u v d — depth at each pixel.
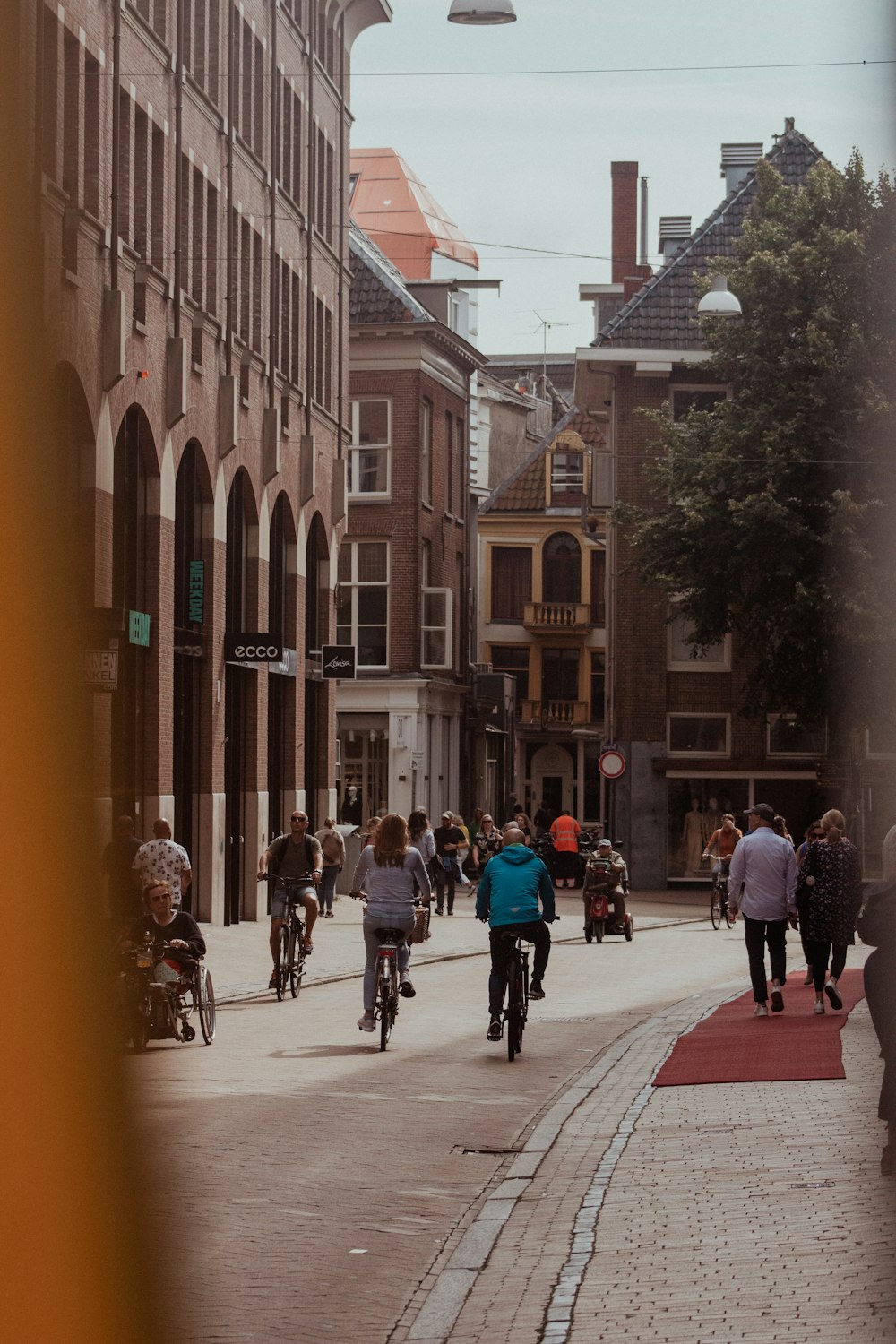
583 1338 8.84
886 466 50.84
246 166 43.34
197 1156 14.13
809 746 59.69
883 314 52.41
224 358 41.22
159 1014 20.61
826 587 50.88
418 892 21.80
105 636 27.92
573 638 94.44
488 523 94.12
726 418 53.09
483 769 81.62
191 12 38.84
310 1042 21.84
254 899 43.69
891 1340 8.43
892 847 13.61
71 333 31.00
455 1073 19.38
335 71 53.41
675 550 53.91
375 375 70.81
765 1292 9.51
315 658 51.56
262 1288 10.18
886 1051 12.66
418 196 94.69
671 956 36.22
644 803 59.62
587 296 82.25
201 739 40.00
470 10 25.98
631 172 82.62
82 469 32.06
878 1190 12.09
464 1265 10.72
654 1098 17.19
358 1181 13.30
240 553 43.84
